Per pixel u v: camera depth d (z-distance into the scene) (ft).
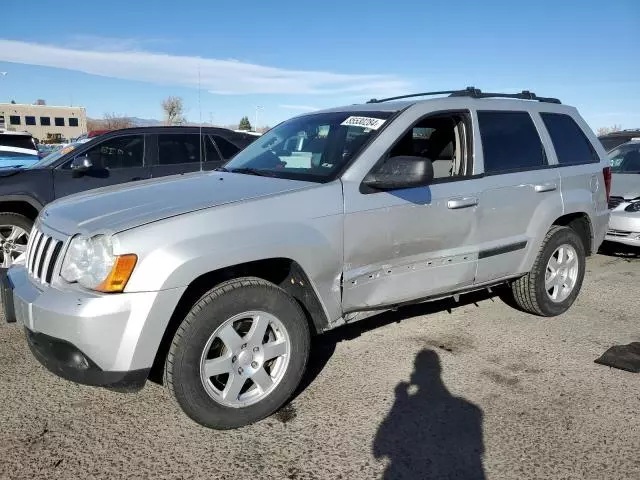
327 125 13.55
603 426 10.30
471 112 13.89
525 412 10.79
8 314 10.68
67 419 10.48
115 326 8.81
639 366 12.70
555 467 9.09
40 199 20.68
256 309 9.98
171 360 9.37
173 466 9.08
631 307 17.30
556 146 15.99
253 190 10.89
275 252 10.06
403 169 10.99
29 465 9.04
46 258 9.97
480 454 9.45
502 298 17.88
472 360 13.19
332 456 9.38
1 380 11.97
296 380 10.65
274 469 9.03
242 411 10.05
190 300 9.87
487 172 13.80
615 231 23.16
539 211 14.96
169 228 9.24
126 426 10.27
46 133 304.71
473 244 13.47
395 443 9.76
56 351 9.35
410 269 12.30
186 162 24.11
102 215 9.87
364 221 11.31
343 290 11.27
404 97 15.70
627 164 26.84
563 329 15.29
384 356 13.39
